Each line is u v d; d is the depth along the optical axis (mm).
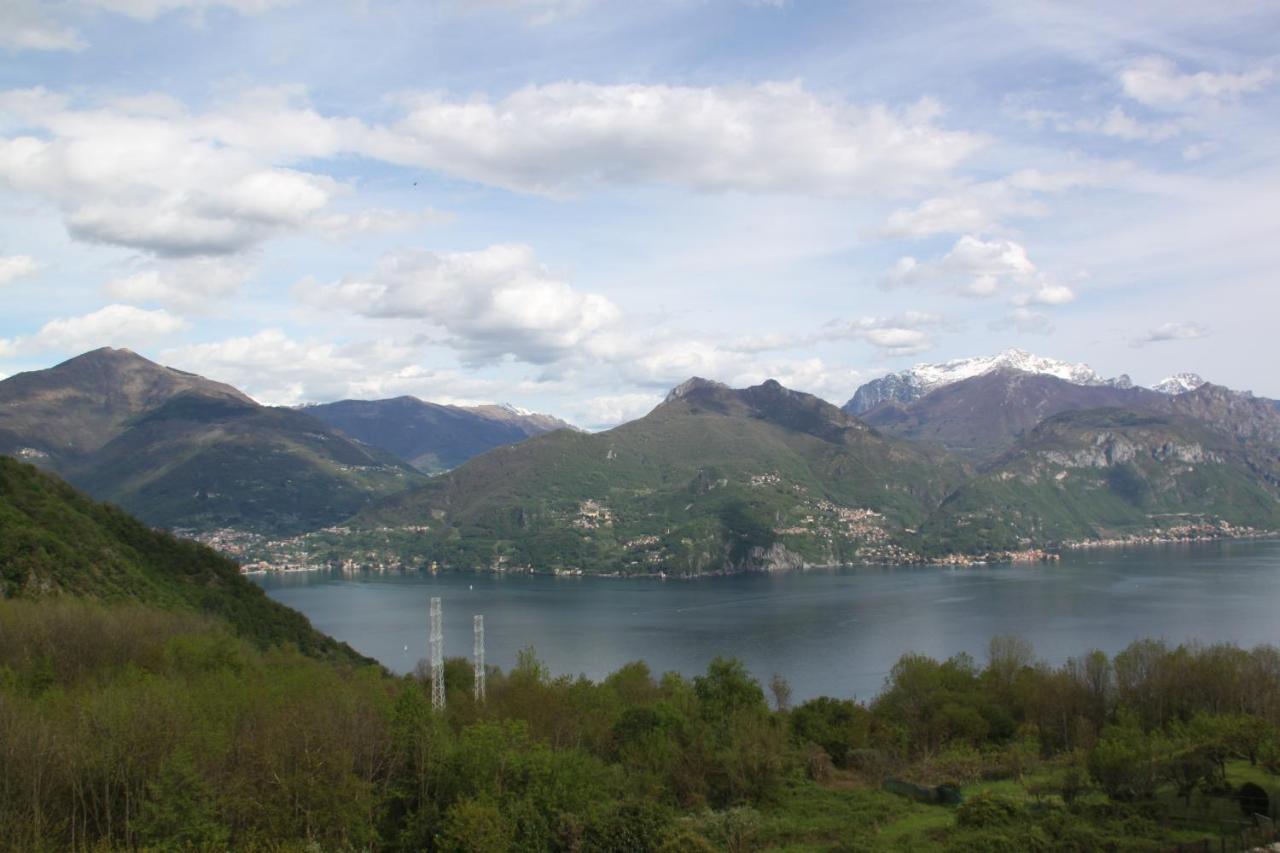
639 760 96500
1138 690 119688
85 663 101000
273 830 68438
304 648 171250
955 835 75625
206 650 112000
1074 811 78562
